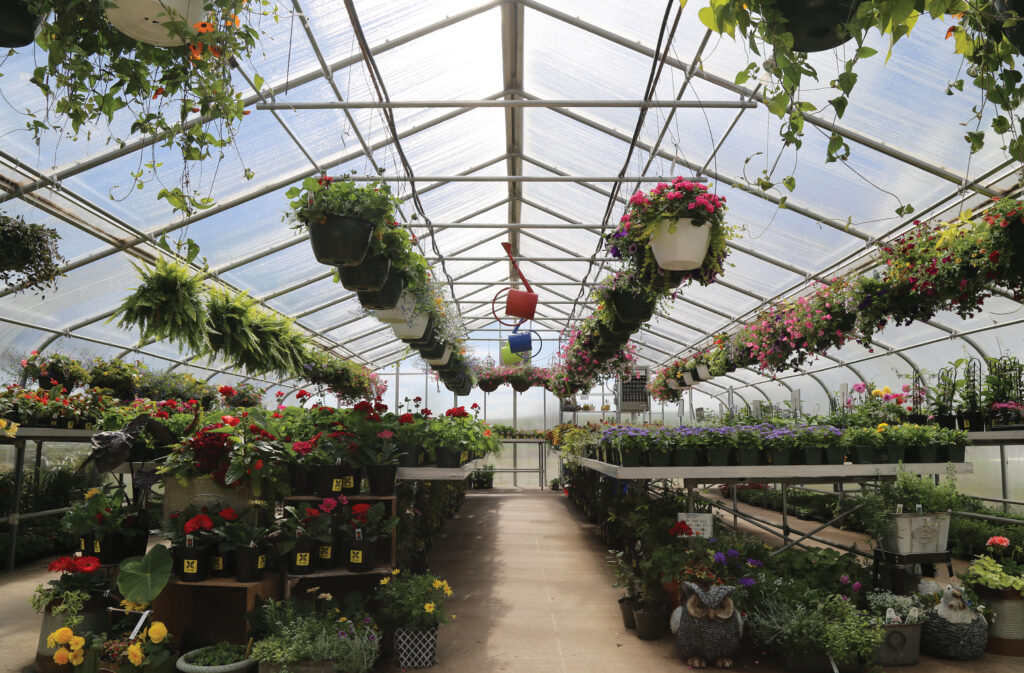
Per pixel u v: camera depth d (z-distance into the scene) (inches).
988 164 188.5
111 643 125.6
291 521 146.5
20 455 253.6
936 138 185.5
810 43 62.8
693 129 231.1
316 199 128.2
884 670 146.3
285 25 178.7
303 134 228.5
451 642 167.6
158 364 381.4
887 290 180.5
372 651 132.9
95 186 209.8
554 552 296.7
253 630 134.9
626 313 192.5
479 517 414.3
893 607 157.3
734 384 555.5
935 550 166.6
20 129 178.1
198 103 83.3
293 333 243.8
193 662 124.3
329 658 123.0
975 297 160.2
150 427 160.6
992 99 59.1
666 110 225.5
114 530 148.9
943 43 155.9
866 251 259.4
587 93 235.9
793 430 189.9
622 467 182.2
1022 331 271.7
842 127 196.2
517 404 679.7
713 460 185.2
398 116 239.5
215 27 69.3
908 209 101.7
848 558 173.0
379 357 609.6
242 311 210.8
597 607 203.3
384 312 196.4
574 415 629.0
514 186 339.3
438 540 327.3
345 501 154.0
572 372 375.6
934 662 151.6
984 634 153.1
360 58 203.6
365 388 477.1
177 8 65.8
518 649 161.9
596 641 168.7
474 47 219.9
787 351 247.0
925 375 346.9
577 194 323.6
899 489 171.8
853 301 191.6
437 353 267.1
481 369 515.2
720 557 160.9
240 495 147.9
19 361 288.8
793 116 60.6
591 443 245.9
